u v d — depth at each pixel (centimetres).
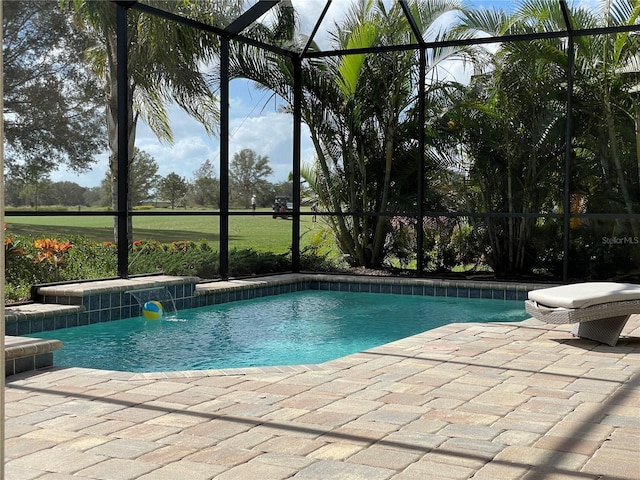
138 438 301
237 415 337
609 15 943
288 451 284
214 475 257
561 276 986
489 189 1026
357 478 254
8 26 880
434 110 1042
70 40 940
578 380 421
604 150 963
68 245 848
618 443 297
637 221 941
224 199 953
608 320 550
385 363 466
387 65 1062
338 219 1109
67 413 341
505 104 1006
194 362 551
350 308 856
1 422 121
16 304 688
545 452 284
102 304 717
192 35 980
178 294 816
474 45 1008
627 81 945
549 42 961
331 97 1095
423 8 1009
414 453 282
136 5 799
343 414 340
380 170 1085
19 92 892
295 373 434
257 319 768
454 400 369
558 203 990
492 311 832
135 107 998
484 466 268
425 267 1054
